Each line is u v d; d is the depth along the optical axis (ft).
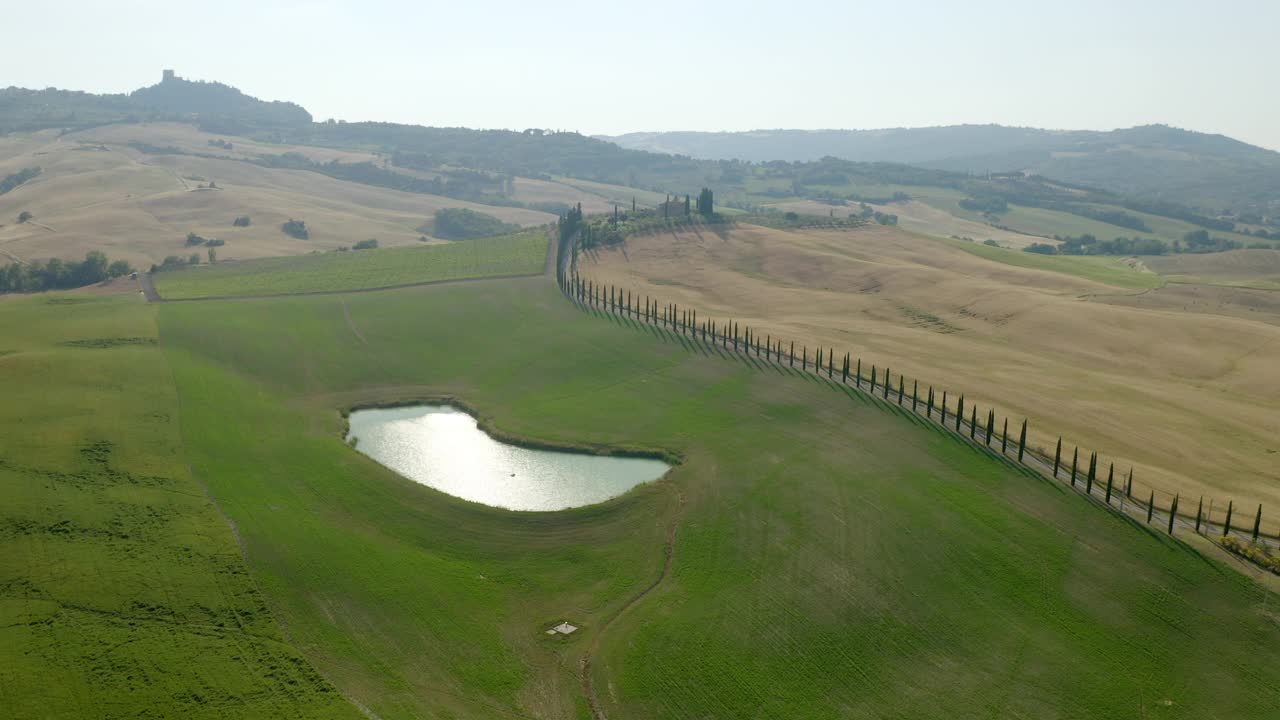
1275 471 275.80
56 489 242.37
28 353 369.30
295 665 180.04
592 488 284.82
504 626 202.18
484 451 321.73
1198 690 175.73
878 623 199.93
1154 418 323.16
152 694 167.32
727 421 335.06
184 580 206.49
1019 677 180.96
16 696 163.73
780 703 174.70
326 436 326.03
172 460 275.59
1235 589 204.03
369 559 227.20
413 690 175.94
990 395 346.95
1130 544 224.53
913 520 243.19
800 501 260.83
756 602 209.77
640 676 183.32
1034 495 252.83
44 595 195.11
